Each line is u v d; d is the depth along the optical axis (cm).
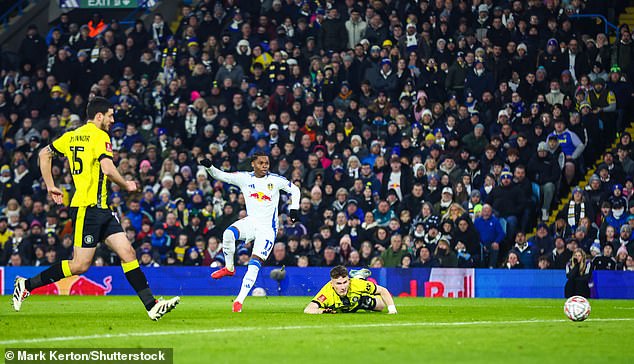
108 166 2333
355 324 2327
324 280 4762
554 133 5453
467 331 2131
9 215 5544
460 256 4803
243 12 6700
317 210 5200
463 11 6231
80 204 2380
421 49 6069
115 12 7506
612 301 4228
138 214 5366
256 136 5716
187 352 1664
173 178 5481
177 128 5953
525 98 5831
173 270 4934
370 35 6300
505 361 1570
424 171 5250
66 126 6206
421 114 5672
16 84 6738
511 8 6338
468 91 5738
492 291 4703
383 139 5603
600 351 1730
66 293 4994
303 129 5672
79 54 6612
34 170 5950
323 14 6525
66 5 7438
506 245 5031
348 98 5906
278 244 4881
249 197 3000
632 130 5894
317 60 6150
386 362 1546
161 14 7450
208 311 2956
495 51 5931
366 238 4972
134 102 6159
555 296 4678
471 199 5075
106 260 5153
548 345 1827
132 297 4519
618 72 5784
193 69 6325
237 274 4866
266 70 6172
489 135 5603
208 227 5200
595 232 4969
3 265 5312
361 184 5181
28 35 6894
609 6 6562
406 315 2767
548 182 5272
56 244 5225
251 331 2080
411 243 4916
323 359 1575
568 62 5947
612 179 5238
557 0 6222
